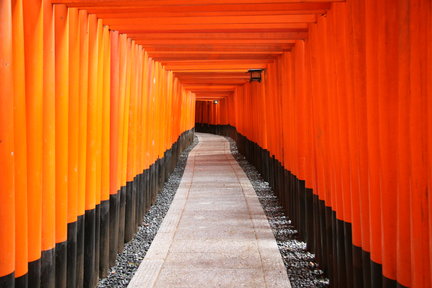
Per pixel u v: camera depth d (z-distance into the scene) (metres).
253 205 8.15
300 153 5.96
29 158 2.95
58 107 3.47
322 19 4.39
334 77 4.01
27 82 2.94
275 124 8.74
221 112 31.41
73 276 3.79
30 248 2.96
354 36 3.34
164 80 10.10
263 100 10.67
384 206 2.82
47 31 3.21
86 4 3.54
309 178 5.50
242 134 17.14
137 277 4.61
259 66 9.80
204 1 3.76
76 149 3.80
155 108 8.62
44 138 3.18
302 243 5.86
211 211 7.70
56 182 3.46
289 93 6.63
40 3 3.01
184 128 19.75
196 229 6.52
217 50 6.92
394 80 2.75
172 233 6.31
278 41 5.93
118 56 5.20
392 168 2.78
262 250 5.51
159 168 9.54
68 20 3.62
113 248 5.10
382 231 2.85
